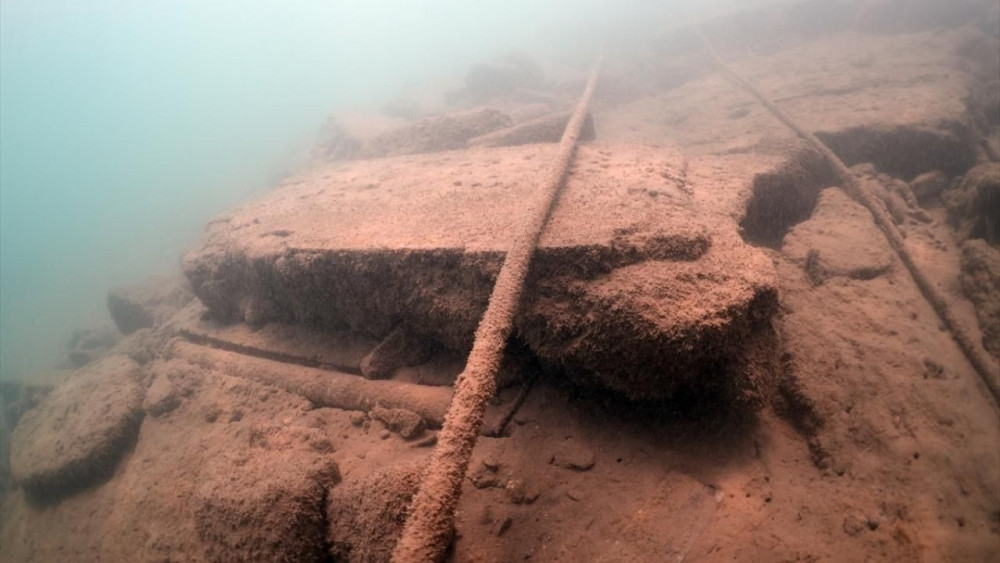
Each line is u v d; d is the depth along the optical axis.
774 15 14.09
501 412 3.50
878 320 3.57
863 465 2.69
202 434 4.45
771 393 3.00
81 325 16.42
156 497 4.05
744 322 2.80
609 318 2.87
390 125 12.30
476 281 3.48
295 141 23.62
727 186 4.67
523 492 2.96
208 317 5.76
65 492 4.89
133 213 28.03
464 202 4.50
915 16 11.45
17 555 4.60
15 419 9.16
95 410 5.23
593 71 12.58
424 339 4.11
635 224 3.37
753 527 2.52
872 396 2.98
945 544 2.29
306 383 4.35
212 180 24.69
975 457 2.62
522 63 15.95
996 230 4.42
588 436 3.20
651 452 3.00
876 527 2.42
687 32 15.19
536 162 5.44
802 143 5.90
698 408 3.07
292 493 2.73
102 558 3.92
